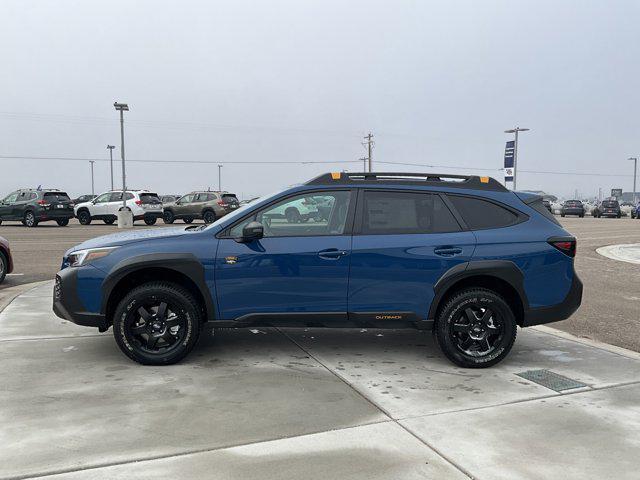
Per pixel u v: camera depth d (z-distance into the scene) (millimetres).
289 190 5102
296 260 4910
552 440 3523
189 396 4215
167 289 4918
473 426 3725
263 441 3447
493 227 5109
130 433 3533
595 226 30984
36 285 9141
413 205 5125
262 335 6113
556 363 5246
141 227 26828
